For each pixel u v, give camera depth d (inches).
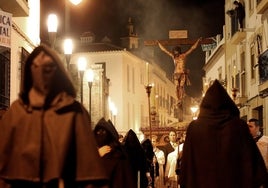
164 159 842.2
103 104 1569.9
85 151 155.3
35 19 782.5
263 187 279.1
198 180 274.7
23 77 158.9
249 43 1167.0
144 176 522.0
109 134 370.3
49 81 156.4
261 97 1034.1
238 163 272.7
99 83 1557.6
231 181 270.7
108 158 366.0
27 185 152.9
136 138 514.3
